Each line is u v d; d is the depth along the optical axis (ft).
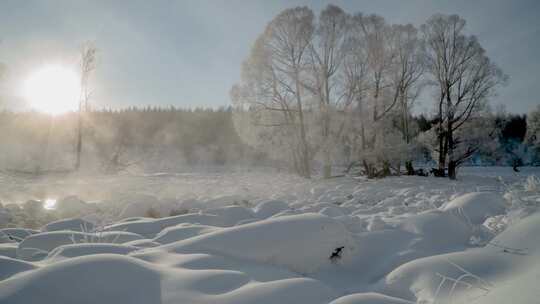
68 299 6.30
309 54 64.18
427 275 8.48
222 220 16.88
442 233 12.27
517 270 7.73
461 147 72.95
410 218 13.52
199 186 45.73
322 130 62.23
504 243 9.29
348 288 9.43
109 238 12.53
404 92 70.18
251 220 15.37
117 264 7.29
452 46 71.26
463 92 71.05
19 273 7.23
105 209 21.75
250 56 64.08
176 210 21.34
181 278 7.40
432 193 30.35
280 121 67.26
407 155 64.85
